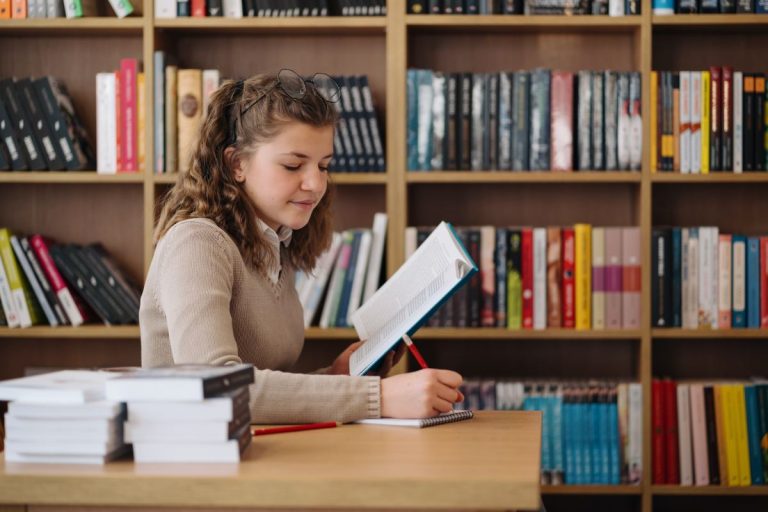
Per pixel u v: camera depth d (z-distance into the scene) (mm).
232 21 2742
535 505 1032
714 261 2705
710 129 2697
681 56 2945
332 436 1333
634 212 2873
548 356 2982
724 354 2971
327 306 2729
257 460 1152
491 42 2961
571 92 2707
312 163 1647
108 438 1122
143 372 1195
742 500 2967
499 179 2705
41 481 1068
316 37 2982
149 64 2740
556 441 2707
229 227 1646
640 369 2734
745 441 2713
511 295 2721
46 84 2760
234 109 1671
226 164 1674
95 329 2752
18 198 3021
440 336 2715
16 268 2752
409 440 1298
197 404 1132
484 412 1588
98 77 2760
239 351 1658
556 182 2951
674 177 2689
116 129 2760
